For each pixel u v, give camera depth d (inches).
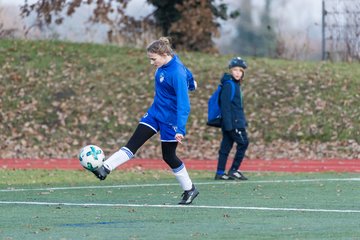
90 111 3385.8
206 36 4222.4
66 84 3592.5
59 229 1157.7
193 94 3491.6
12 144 3095.5
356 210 1375.5
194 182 1979.6
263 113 3334.2
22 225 1205.1
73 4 4094.5
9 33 4138.8
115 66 3784.5
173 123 1418.6
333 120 3257.9
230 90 2033.7
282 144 3110.2
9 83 3585.1
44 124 3294.8
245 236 1080.8
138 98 3489.2
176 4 4178.2
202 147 3056.1
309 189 1756.9
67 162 2669.8
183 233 1110.4
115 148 3139.8
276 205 1453.0
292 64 3865.7
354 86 3538.4
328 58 4109.3
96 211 1376.7
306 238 1063.6
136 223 1218.0
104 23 4099.4
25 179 2057.1
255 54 4347.9
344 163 2610.7
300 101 3410.4
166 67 1401.3
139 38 4170.8
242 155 2053.4
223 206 1438.2
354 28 4072.3
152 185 1891.0
